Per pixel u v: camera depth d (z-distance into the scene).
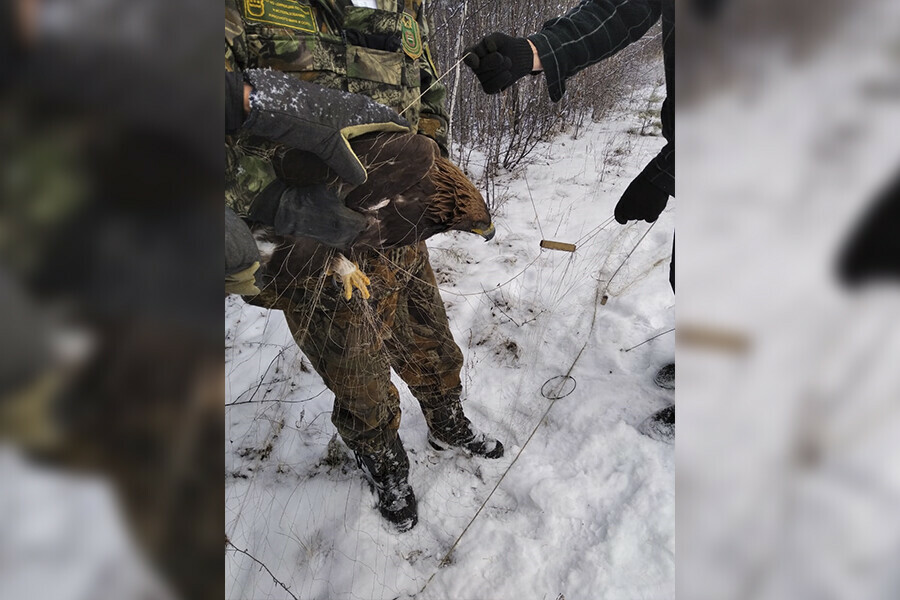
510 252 3.57
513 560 1.63
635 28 1.73
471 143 5.75
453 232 3.87
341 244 1.20
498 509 1.82
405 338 1.78
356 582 1.60
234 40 1.04
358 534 1.74
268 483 1.92
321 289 1.31
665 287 3.03
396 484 1.77
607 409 2.18
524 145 5.36
